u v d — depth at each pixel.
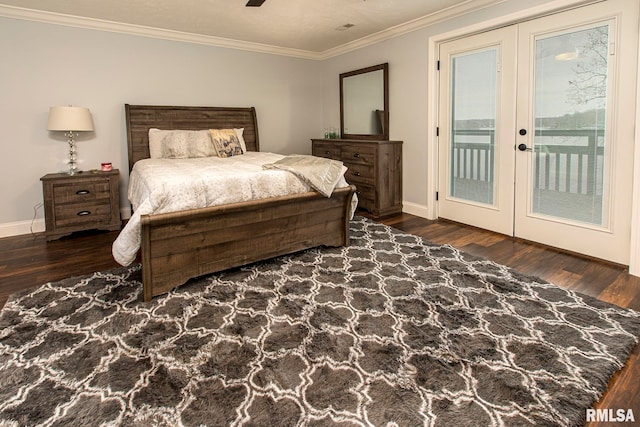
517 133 3.32
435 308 2.10
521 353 1.67
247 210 2.58
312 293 2.32
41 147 3.86
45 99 3.83
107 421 1.33
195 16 3.83
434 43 3.94
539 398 1.40
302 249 2.98
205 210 2.36
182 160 3.92
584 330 1.85
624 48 2.56
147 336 1.87
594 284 2.41
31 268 2.86
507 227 3.52
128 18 3.89
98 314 2.10
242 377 1.56
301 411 1.36
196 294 2.33
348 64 5.22
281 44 5.08
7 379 1.56
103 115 4.17
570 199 3.01
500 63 3.38
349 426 1.29
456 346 1.74
